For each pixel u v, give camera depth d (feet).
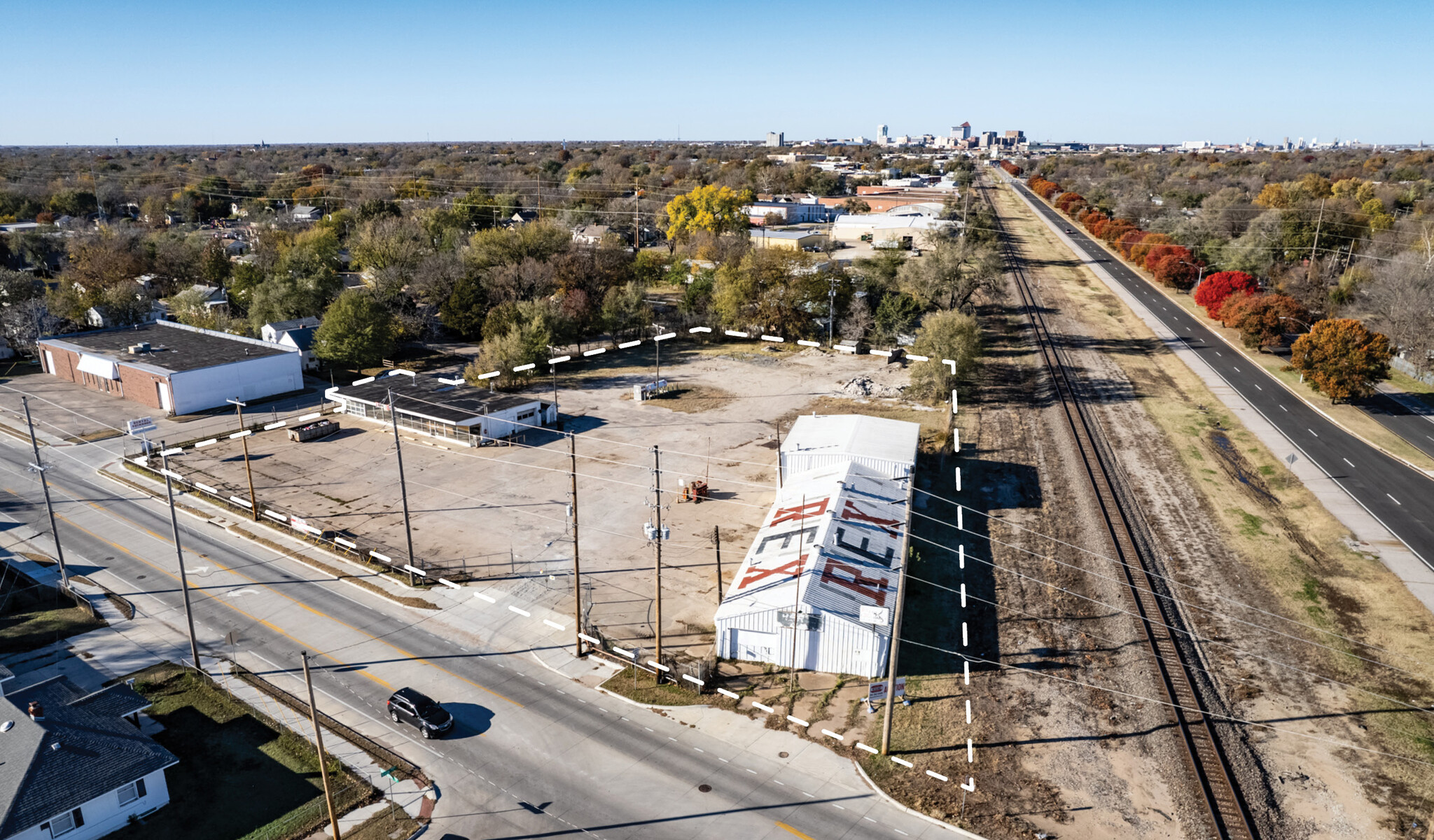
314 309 334.85
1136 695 118.62
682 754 106.22
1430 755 107.24
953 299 323.98
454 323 328.08
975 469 203.51
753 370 297.53
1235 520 177.06
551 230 413.59
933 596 144.97
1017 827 94.32
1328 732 111.75
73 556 159.74
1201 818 95.91
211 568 155.22
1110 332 349.20
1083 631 134.72
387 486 192.54
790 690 119.55
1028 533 169.68
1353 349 245.04
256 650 128.88
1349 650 130.93
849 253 489.67
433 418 222.89
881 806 97.50
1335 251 398.01
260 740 108.27
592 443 221.25
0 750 90.12
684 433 229.04
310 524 171.12
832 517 150.00
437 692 118.62
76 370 275.59
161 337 292.20
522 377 274.77
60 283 362.94
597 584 148.36
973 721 112.78
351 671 123.54
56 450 215.51
